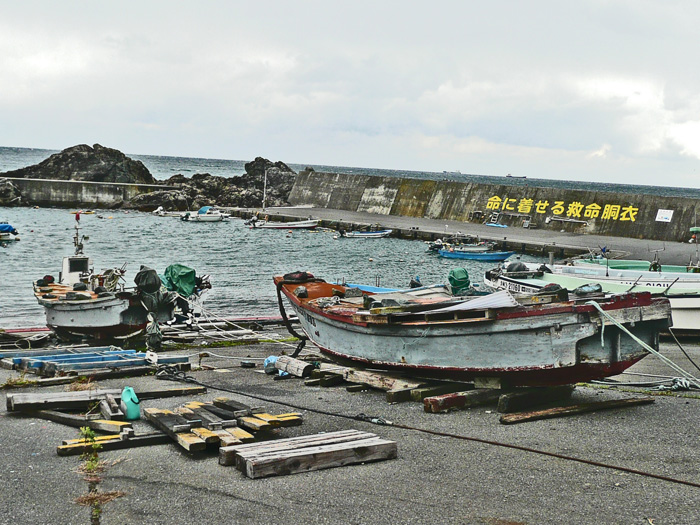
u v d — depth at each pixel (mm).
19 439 9766
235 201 97625
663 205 63594
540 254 58625
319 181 92188
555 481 8195
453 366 12109
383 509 7391
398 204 82312
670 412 11250
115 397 11383
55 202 91875
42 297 20828
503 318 11258
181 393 12594
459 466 8688
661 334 20688
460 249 56812
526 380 11484
